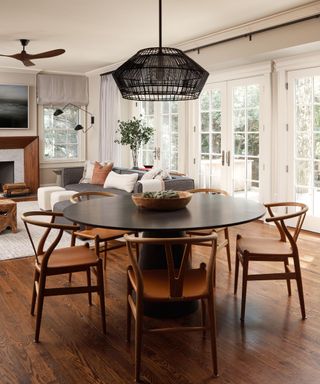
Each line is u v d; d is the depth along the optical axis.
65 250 3.08
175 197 3.03
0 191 9.16
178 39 6.25
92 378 2.27
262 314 3.05
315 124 5.46
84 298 3.36
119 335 2.76
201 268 2.70
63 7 4.67
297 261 2.96
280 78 5.80
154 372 2.33
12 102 8.62
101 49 6.87
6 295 3.42
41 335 2.75
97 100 9.38
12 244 4.91
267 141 6.05
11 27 5.49
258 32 5.45
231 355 2.50
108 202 3.38
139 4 4.59
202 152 7.22
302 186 5.73
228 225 2.56
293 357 2.47
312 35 4.82
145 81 2.94
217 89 6.79
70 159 9.51
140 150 8.90
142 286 2.27
